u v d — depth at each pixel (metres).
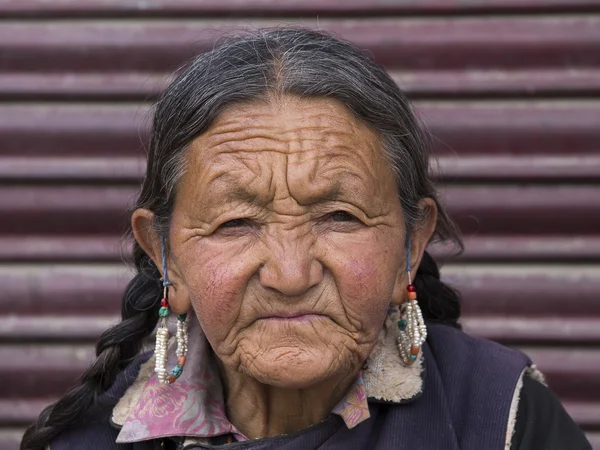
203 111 1.36
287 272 1.31
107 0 2.66
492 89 2.60
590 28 2.59
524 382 1.63
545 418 1.57
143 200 1.52
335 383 1.48
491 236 2.60
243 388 1.55
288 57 1.38
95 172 2.65
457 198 2.61
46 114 2.65
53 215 2.65
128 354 1.71
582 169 2.57
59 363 2.65
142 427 1.53
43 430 1.63
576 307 2.58
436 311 1.83
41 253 2.65
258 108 1.35
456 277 2.61
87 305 2.65
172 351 1.64
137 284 1.68
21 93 2.65
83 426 1.65
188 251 1.40
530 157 2.59
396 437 1.49
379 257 1.38
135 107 2.65
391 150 1.42
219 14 2.65
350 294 1.35
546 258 2.58
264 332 1.36
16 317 2.65
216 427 1.53
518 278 2.59
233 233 1.37
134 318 1.68
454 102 2.62
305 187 1.32
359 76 1.39
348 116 1.37
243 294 1.35
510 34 2.60
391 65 2.63
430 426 1.51
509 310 2.59
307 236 1.34
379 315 1.40
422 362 1.57
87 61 2.66
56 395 2.65
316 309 1.35
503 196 2.60
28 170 2.65
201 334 1.61
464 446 1.50
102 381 1.66
